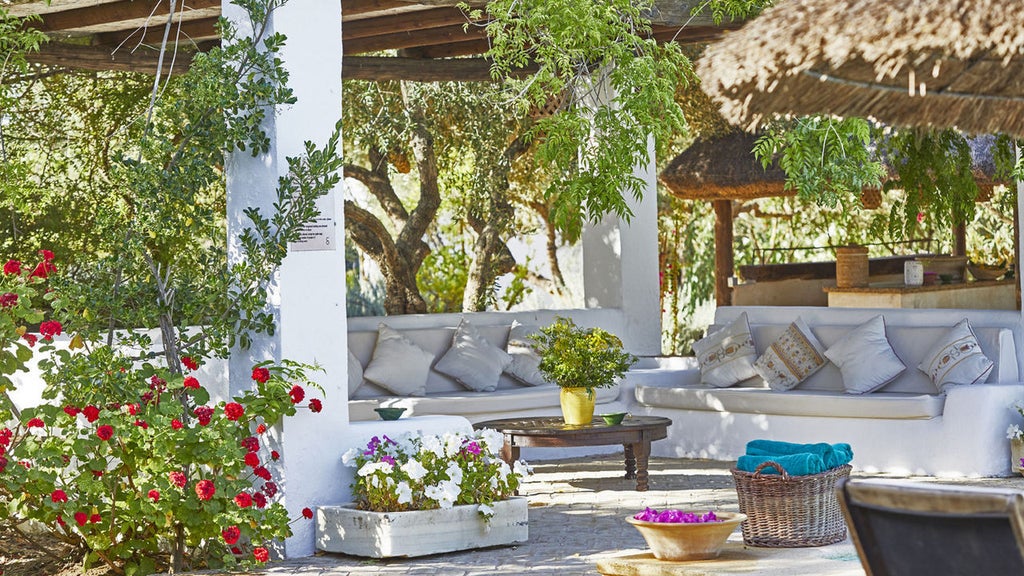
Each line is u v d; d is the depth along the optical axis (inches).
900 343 341.1
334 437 245.3
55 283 233.3
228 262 246.7
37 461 220.8
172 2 261.0
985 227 680.4
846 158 307.1
